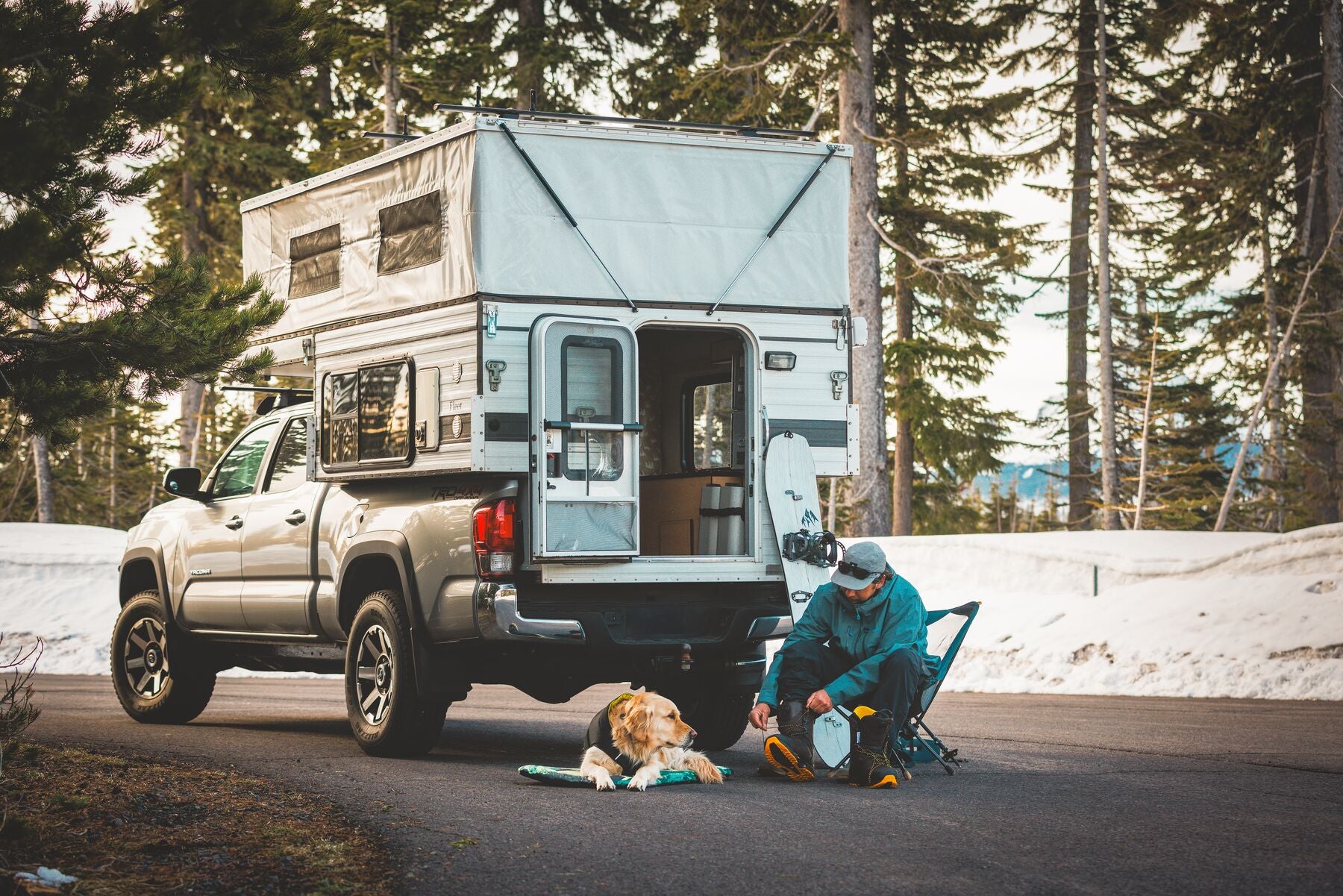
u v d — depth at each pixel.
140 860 4.75
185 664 10.10
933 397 35.81
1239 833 5.45
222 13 6.95
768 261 8.34
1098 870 4.73
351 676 8.20
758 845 5.16
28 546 22.62
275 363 9.32
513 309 7.62
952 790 6.65
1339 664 12.76
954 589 19.14
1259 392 35.34
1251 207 32.25
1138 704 11.91
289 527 9.05
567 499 7.48
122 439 44.50
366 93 33.03
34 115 6.62
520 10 30.22
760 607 8.01
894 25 29.64
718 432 9.23
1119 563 17.36
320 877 4.58
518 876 4.62
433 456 7.80
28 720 6.05
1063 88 33.78
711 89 24.77
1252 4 30.75
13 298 7.36
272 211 9.46
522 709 12.20
